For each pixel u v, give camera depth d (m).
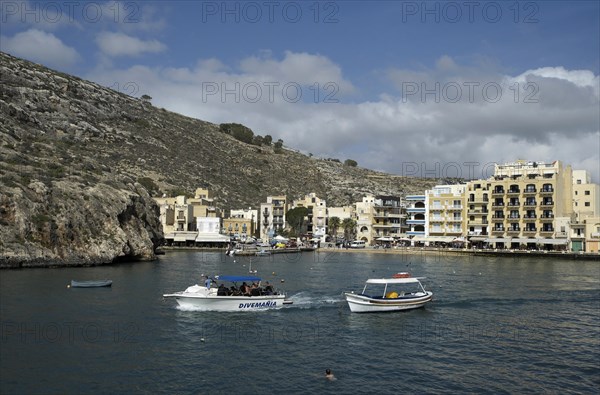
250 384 32.47
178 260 119.38
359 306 53.38
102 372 33.72
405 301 55.25
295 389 31.78
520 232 165.50
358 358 38.12
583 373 35.50
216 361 36.62
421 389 32.22
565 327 48.84
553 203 161.62
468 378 34.25
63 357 36.22
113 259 102.06
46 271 83.44
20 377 32.31
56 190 102.38
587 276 93.38
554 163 168.00
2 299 55.56
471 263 125.69
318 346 41.06
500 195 170.12
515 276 92.44
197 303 52.75
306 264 115.38
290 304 56.78
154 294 61.91
